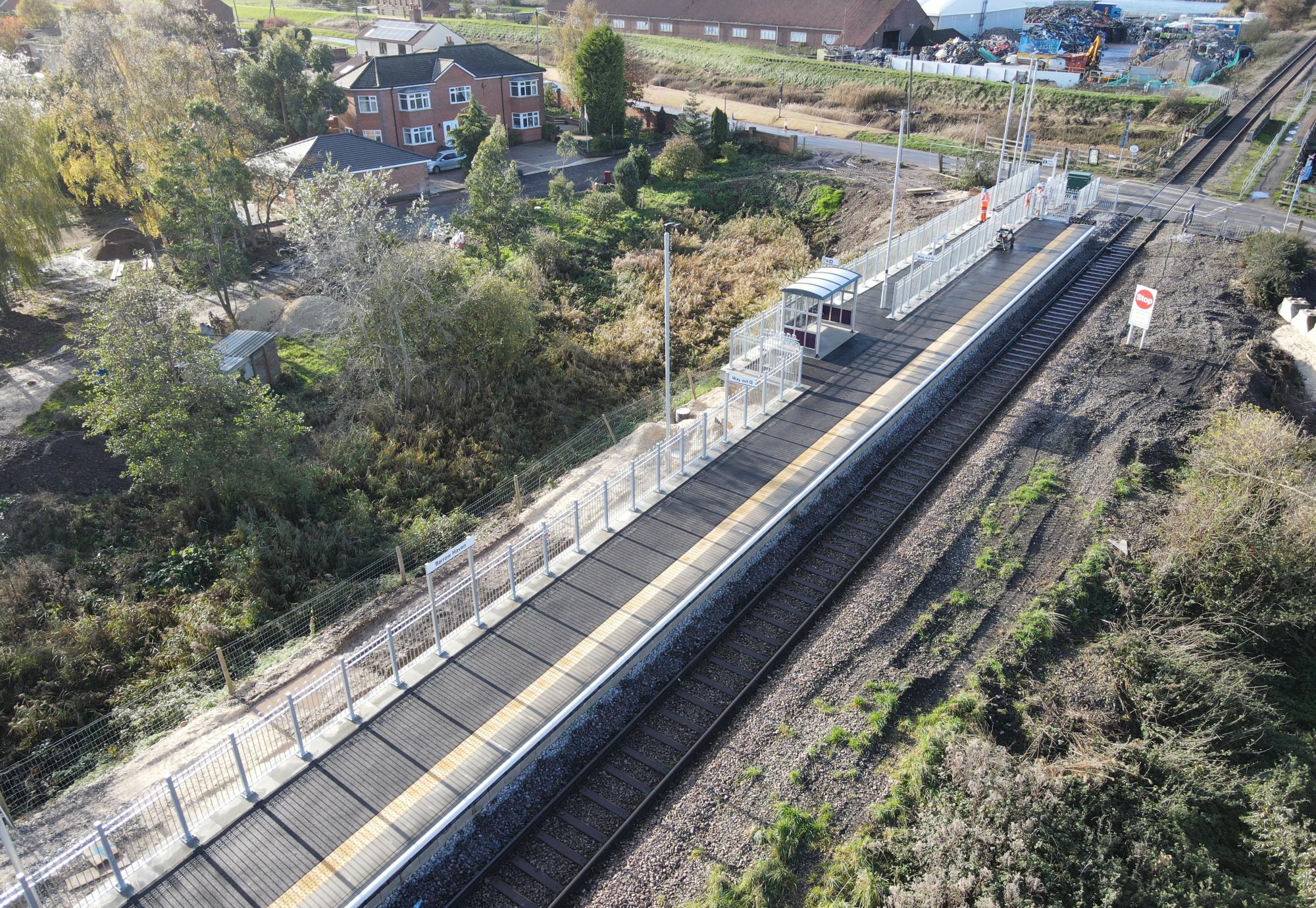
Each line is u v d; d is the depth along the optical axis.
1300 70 72.38
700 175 53.66
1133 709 17.22
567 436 30.05
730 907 12.98
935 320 30.86
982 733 16.11
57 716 18.56
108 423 24.14
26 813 16.19
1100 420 25.75
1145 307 28.56
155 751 16.95
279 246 44.91
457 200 49.91
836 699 16.72
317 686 15.37
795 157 55.00
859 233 44.78
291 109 56.19
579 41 68.81
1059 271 35.41
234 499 25.41
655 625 17.97
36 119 37.78
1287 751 16.78
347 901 12.78
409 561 23.48
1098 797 14.91
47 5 93.75
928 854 13.56
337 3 123.56
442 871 13.73
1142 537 21.27
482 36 99.00
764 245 44.97
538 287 38.94
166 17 58.72
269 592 22.19
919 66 71.06
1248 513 20.77
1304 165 46.59
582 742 16.03
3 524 24.19
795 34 81.69
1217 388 27.41
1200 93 62.38
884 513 22.23
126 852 14.22
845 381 27.16
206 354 24.70
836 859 13.89
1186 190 45.88
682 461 22.95
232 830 13.90
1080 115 60.66
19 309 38.91
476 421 30.38
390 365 30.86
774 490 22.22
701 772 15.34
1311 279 33.91
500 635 17.84
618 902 13.14
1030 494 22.50
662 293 39.50
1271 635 19.44
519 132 64.88
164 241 41.41
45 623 21.25
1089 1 96.44
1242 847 15.17
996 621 18.75
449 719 15.88
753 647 18.27
